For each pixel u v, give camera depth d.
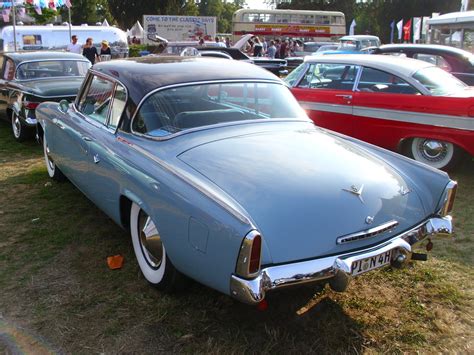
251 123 3.60
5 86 8.04
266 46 28.19
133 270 3.55
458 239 4.20
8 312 3.01
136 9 57.22
